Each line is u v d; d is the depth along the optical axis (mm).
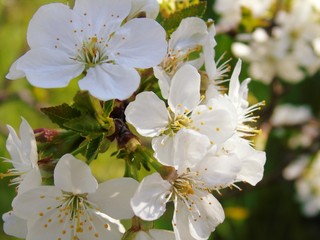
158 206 132
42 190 129
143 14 144
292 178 312
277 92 260
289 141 320
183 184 136
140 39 137
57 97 272
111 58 135
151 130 136
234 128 136
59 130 139
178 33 147
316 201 333
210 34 147
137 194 128
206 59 144
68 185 129
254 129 154
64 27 138
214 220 140
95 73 134
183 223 139
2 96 275
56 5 138
